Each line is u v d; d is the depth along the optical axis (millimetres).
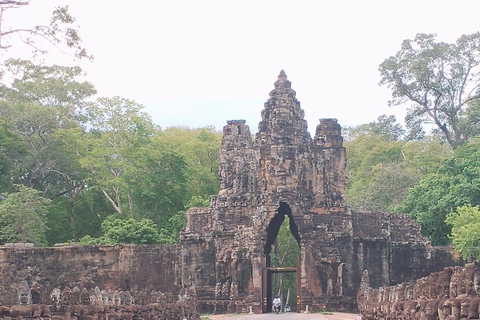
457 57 135125
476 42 135125
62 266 95188
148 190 117875
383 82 138875
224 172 98000
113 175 123438
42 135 124500
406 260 96625
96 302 54656
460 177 104750
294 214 94062
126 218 120062
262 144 96438
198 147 133875
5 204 106562
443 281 44594
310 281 92875
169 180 120188
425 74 135125
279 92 97562
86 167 122688
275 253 123312
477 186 101125
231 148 98000
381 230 96188
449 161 107688
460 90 137125
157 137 131375
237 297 93688
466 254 87062
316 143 97250
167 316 67750
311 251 93188
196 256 96562
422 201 104812
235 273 93875
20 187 111875
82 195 126188
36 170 122250
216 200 97375
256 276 93125
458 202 100625
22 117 122625
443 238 104938
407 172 127125
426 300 46719
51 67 137750
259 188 95938
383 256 95312
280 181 94875
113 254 95875
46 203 113688
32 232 107500
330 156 96812
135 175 119500
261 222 94000
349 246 94812
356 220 96562
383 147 144875
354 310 92562
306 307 91875
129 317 57406
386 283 94875
